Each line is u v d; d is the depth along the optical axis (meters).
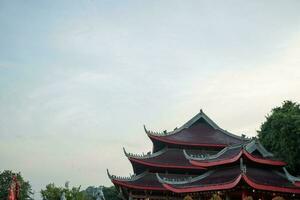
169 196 60.66
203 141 67.44
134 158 63.97
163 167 63.19
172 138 67.44
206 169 57.59
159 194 61.19
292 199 47.38
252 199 42.91
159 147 70.88
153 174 64.06
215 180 48.66
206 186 47.41
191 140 67.69
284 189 45.72
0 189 98.94
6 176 101.88
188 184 51.62
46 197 77.00
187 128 71.56
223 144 66.00
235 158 47.31
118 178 61.66
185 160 64.50
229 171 49.38
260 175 47.50
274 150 61.41
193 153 66.62
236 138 69.38
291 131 57.69
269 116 65.88
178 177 63.25
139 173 69.56
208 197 49.44
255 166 49.19
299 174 59.12
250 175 46.25
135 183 61.16
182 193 52.28
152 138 67.00
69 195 77.69
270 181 46.75
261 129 66.62
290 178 48.88
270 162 48.81
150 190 60.53
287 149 57.69
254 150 50.19
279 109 67.25
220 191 46.31
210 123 72.38
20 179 104.75
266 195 46.44
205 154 66.06
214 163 49.94
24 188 107.06
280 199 43.50
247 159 47.44
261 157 49.47
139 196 61.22
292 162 57.50
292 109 64.44
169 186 52.56
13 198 44.22
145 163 63.22
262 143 63.72
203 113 72.94
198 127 72.19
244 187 44.50
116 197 110.94
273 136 60.91
